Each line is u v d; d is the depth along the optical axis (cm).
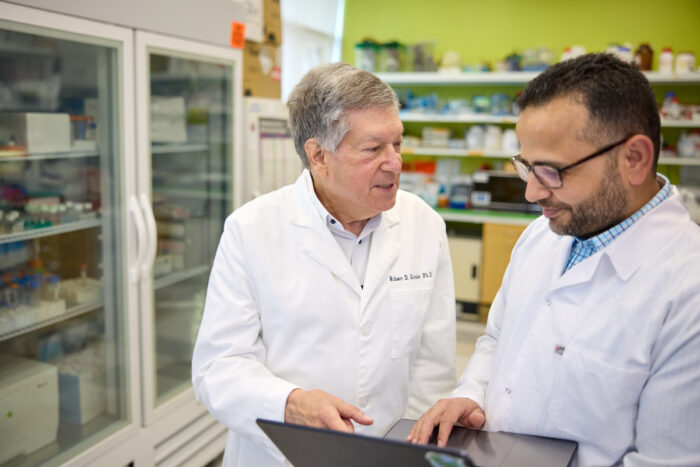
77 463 191
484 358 120
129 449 212
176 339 255
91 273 211
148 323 215
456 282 443
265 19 295
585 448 91
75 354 211
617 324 86
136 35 197
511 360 102
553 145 79
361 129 106
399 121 111
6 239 174
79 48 189
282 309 120
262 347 123
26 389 186
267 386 108
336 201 120
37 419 191
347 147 108
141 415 218
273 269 121
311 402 100
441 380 135
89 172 204
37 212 187
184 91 241
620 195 81
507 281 120
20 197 184
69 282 201
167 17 207
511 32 476
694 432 77
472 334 418
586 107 77
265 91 300
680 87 433
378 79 110
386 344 124
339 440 71
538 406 95
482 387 114
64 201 198
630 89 77
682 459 77
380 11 514
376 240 127
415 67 466
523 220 413
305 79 116
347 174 110
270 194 131
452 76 437
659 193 88
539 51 436
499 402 101
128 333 209
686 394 78
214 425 257
